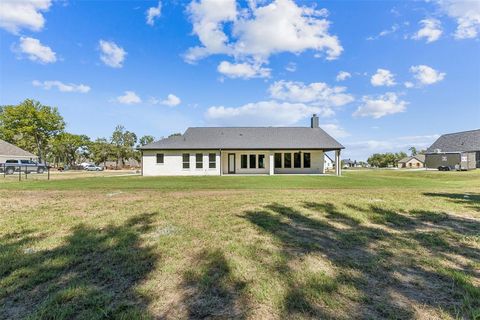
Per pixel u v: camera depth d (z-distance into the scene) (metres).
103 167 53.88
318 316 2.12
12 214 5.91
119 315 2.13
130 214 5.87
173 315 2.14
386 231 4.66
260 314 2.15
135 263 3.19
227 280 2.74
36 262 3.18
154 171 23.77
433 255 3.49
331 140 25.39
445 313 2.15
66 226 4.87
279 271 2.96
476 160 39.03
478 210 6.41
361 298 2.38
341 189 10.96
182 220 5.34
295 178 17.95
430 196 8.70
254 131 26.94
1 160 36.06
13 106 46.56
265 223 5.10
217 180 16.12
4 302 2.33
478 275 2.87
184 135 26.09
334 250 3.69
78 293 2.47
